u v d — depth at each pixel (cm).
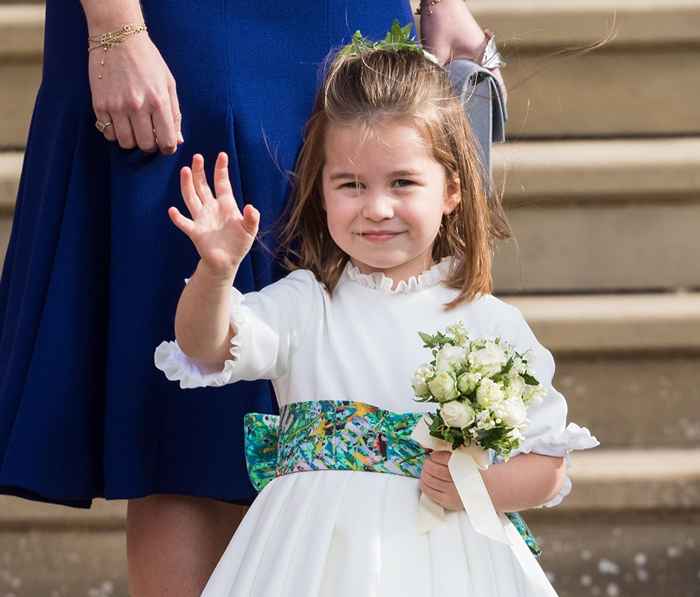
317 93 430
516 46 713
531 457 396
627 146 692
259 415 418
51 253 451
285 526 382
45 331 443
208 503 457
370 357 403
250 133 447
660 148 688
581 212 684
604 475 611
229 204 372
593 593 611
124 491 436
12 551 621
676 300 663
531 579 385
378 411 396
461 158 416
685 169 675
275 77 452
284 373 409
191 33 447
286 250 447
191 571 451
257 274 449
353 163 402
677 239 686
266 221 449
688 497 613
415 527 381
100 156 453
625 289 688
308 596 365
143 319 443
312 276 421
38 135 471
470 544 382
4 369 468
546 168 674
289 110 453
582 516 615
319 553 372
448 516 386
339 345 405
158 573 451
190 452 444
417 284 415
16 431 438
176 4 447
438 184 408
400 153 400
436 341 385
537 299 666
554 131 720
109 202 452
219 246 368
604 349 645
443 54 492
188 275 446
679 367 651
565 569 613
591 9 711
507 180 675
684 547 616
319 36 457
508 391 375
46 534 620
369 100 405
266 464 415
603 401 650
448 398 374
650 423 652
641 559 614
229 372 384
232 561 388
